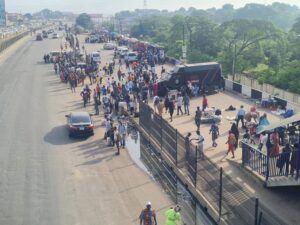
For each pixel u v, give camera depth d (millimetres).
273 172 20281
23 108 42031
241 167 22922
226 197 19109
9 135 32875
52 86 53875
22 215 20141
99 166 26391
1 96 48344
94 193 22547
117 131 30234
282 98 39188
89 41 122688
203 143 26625
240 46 75500
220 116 33312
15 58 88875
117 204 21266
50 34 178500
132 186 23469
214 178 20625
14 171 25531
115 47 92000
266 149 22734
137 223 19359
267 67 63531
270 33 75875
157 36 124625
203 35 83688
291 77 54156
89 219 19766
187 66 43500
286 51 75438
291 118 20391
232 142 24734
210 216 19469
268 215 17688
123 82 52719
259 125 27625
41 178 24500
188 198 21953
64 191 22781
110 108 38312
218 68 44312
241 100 41062
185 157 24062
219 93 44594
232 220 17609
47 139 31781
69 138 31969
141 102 33500
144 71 53250
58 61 69062
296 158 18969
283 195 19781
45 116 38594
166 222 17625
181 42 88375
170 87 43156
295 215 17781
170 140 26156
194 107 38688
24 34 170750
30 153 28688
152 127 30500
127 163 26969
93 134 32625
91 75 55156
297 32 92125
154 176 24875
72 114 33156
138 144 31172
